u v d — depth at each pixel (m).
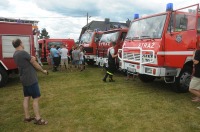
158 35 6.73
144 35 7.35
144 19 7.62
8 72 9.20
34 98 4.76
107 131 4.43
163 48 6.57
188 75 7.06
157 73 6.59
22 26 8.96
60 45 16.67
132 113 5.40
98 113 5.42
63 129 4.55
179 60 6.60
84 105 6.07
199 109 5.64
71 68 13.99
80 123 4.83
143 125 4.68
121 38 10.95
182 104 6.05
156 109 5.67
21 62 4.55
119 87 8.20
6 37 8.59
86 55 14.14
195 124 4.70
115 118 5.09
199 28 6.68
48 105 6.14
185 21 6.55
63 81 9.67
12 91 7.89
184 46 6.59
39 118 4.80
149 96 6.88
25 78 4.59
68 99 6.71
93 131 4.44
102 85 8.60
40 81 9.74
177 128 4.52
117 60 10.25
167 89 7.82
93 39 14.05
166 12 6.76
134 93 7.28
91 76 10.91
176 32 6.54
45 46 17.06
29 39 9.15
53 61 12.86
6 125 4.81
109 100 6.52
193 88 5.73
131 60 7.60
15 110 5.79
